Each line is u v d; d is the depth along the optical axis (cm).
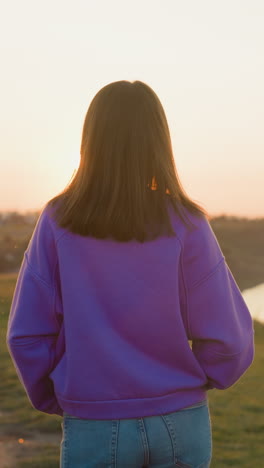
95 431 175
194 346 190
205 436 181
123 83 185
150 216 177
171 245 177
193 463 179
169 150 186
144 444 174
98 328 176
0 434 628
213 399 869
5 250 2795
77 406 177
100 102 182
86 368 176
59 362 184
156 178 180
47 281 183
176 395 178
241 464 580
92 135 181
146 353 179
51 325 185
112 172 178
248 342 186
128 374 175
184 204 183
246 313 189
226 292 183
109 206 175
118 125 179
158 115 185
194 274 182
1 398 770
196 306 183
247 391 927
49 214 184
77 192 179
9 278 2294
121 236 175
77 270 178
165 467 178
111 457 174
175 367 181
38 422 671
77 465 177
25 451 577
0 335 1252
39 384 189
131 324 177
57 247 180
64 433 181
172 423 176
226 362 185
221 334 182
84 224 175
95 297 178
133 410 174
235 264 5559
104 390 175
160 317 178
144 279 177
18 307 183
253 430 702
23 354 183
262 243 6556
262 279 5038
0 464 527
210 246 182
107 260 177
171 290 178
